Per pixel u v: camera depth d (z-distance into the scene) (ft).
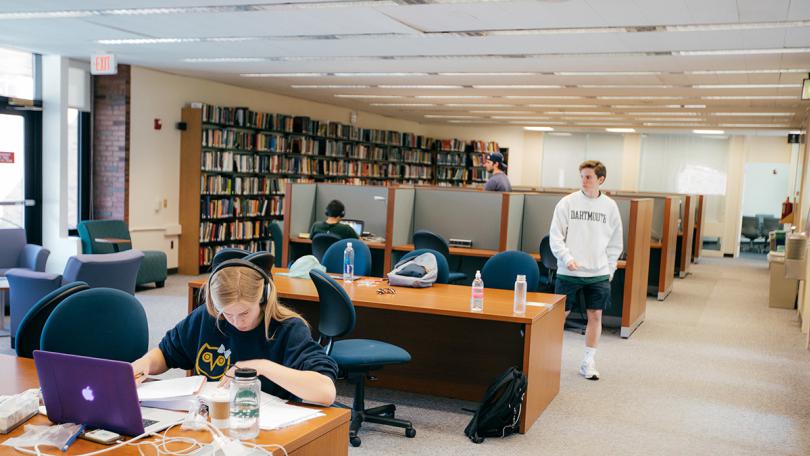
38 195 29.37
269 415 7.44
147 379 8.50
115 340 10.34
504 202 24.79
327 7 18.80
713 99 35.68
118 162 30.94
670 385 18.37
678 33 20.52
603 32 20.79
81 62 30.45
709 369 20.17
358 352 13.41
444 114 51.88
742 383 18.84
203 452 6.38
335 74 32.19
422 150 59.62
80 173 31.01
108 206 31.32
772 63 24.49
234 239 36.27
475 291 14.49
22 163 28.89
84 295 10.28
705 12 17.87
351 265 17.47
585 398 16.88
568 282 18.31
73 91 30.22
